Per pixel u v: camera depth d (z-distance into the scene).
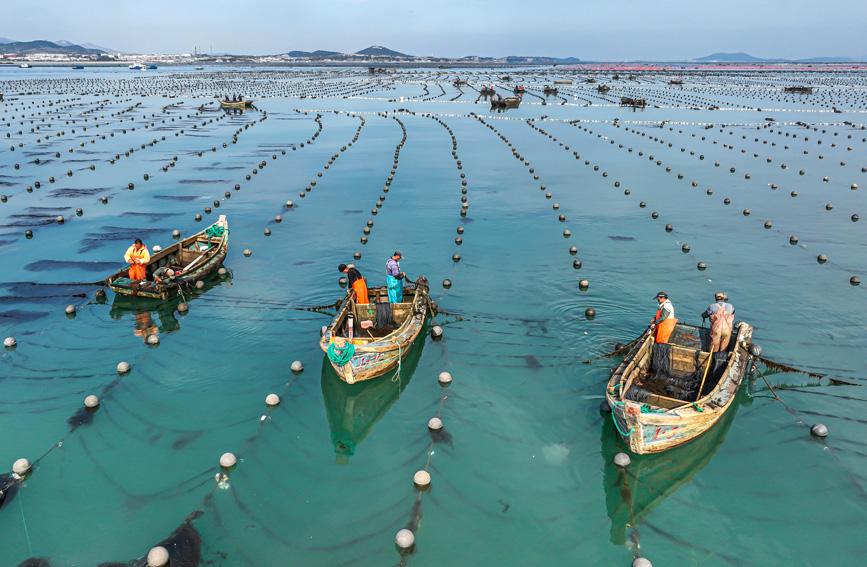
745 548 9.89
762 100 94.75
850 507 10.66
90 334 17.42
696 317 17.88
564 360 15.66
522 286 20.61
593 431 12.89
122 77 183.25
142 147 49.69
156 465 11.98
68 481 11.48
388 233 26.92
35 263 22.84
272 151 49.00
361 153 48.34
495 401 14.05
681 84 131.25
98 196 33.47
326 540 10.16
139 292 19.00
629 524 10.47
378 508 10.91
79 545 10.03
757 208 30.55
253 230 27.42
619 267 22.30
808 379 14.46
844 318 17.72
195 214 29.91
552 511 10.77
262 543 10.07
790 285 20.36
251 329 17.75
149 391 14.52
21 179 37.50
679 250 24.14
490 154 47.66
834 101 92.00
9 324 17.92
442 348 16.48
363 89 126.94
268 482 11.57
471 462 12.06
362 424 13.40
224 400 14.23
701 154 46.59
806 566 9.52
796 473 11.52
